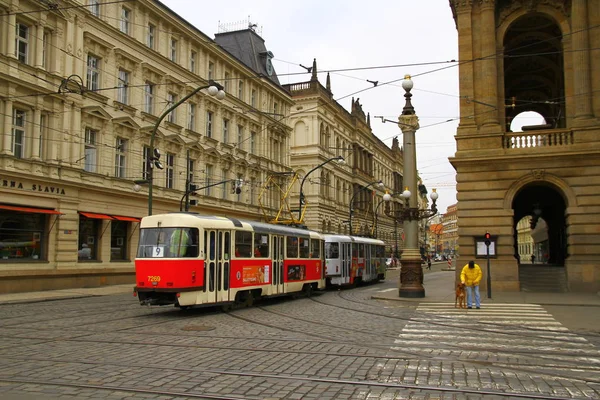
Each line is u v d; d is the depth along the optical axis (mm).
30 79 26609
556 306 21266
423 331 14352
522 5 28531
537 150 26750
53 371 9047
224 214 43719
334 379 8641
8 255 25594
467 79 28422
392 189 99250
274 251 22531
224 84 44375
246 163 47000
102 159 31047
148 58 35031
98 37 30719
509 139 27609
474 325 15672
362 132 77062
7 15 25547
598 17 26969
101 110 30750
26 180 26047
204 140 41188
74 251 28875
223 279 18688
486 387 8227
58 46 28172
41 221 27484
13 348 11180
